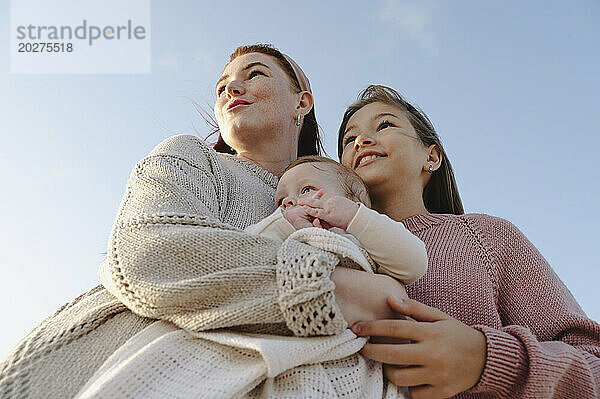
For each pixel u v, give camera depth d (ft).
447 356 4.46
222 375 3.91
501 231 6.73
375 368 4.50
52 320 4.66
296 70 8.69
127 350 4.11
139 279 4.28
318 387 3.95
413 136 7.51
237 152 8.07
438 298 5.91
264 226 5.35
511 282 6.46
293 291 4.10
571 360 4.99
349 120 7.82
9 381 4.02
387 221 5.04
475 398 5.33
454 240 6.59
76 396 3.94
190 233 4.45
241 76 8.08
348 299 4.59
